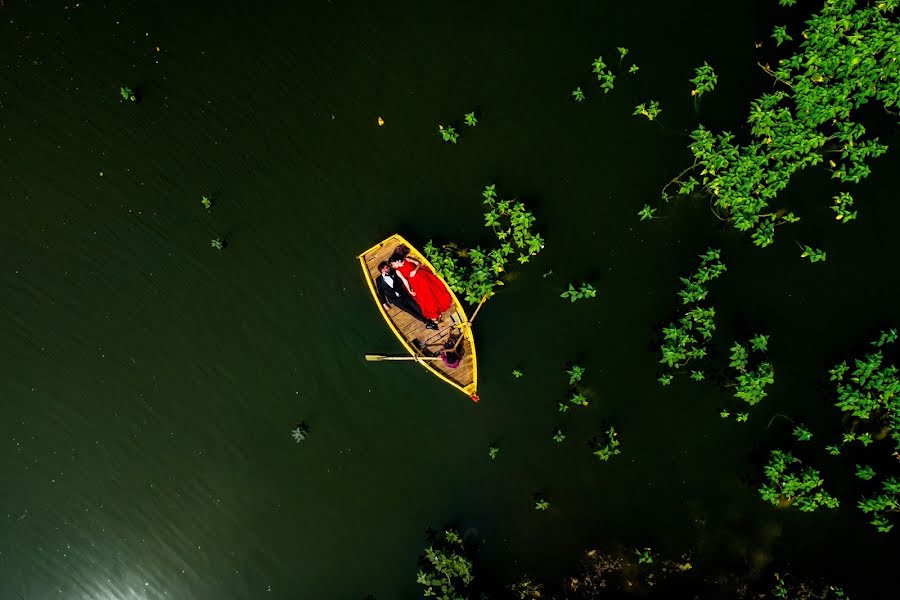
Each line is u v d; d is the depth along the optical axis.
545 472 11.69
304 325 12.19
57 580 12.38
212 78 12.58
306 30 12.54
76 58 12.71
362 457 11.96
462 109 12.18
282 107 12.45
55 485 12.49
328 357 12.12
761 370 11.02
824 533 11.14
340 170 12.27
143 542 12.27
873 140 10.98
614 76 11.96
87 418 12.49
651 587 11.35
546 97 12.05
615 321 11.62
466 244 11.88
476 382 11.55
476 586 11.55
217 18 12.69
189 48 12.66
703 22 11.92
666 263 11.62
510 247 11.49
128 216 12.56
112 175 12.62
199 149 12.50
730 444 11.37
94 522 12.40
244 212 12.39
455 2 12.38
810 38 11.04
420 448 11.90
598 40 12.06
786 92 11.49
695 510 11.39
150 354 12.44
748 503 11.30
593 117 11.93
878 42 10.74
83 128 12.69
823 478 11.14
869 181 11.34
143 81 12.65
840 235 11.38
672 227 11.64
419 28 12.39
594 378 11.61
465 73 12.23
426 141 12.17
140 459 12.38
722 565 11.29
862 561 11.01
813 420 11.22
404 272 10.97
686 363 11.41
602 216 11.77
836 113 11.14
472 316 11.53
